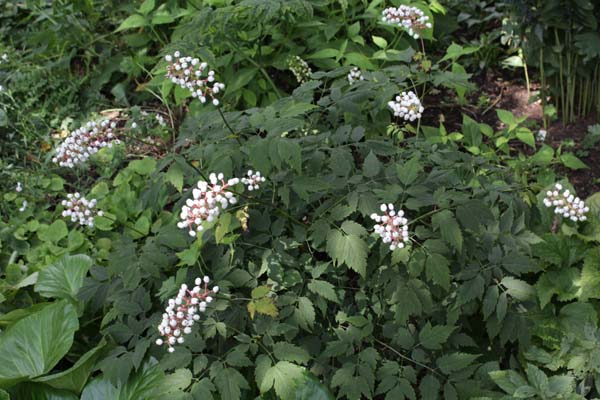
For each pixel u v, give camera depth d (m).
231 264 1.27
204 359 1.16
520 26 1.67
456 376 1.19
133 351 1.22
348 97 1.36
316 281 1.22
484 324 1.36
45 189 1.70
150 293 1.33
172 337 1.11
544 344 1.29
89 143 1.35
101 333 1.28
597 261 1.31
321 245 1.29
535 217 1.38
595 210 1.41
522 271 1.23
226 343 1.23
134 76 1.98
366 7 1.85
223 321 1.22
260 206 1.31
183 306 1.12
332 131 1.43
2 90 1.85
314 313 1.20
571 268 1.34
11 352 1.26
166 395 1.13
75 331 1.30
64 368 1.34
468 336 1.25
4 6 2.18
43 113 1.88
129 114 1.87
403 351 1.25
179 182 1.25
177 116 1.88
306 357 1.15
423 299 1.20
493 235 1.27
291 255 1.29
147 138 1.79
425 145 1.40
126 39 1.94
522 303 1.27
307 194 1.20
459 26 1.98
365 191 1.21
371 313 1.29
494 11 1.89
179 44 1.38
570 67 1.68
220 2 1.75
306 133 1.38
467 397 1.18
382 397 1.29
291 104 1.30
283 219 1.29
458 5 1.96
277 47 1.83
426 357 1.23
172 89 1.89
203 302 1.11
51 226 1.55
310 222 1.33
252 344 1.17
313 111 1.43
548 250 1.34
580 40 1.61
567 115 1.74
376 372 1.21
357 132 1.32
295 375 1.14
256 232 1.30
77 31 2.02
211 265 1.28
